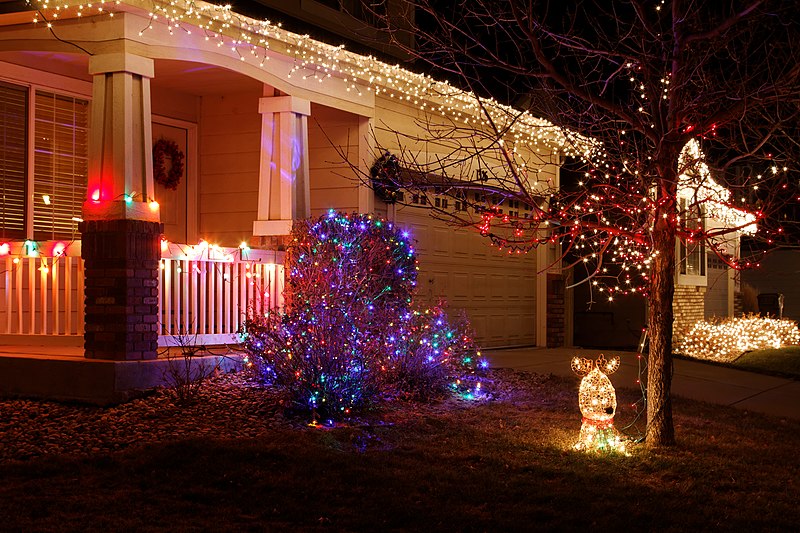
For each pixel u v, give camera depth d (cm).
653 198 963
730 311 2297
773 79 968
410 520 619
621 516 637
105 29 982
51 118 1195
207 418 876
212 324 1099
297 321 975
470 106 1503
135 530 574
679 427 958
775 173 945
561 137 1645
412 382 1058
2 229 1137
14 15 1005
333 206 1367
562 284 1855
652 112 844
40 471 693
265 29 1134
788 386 1338
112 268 951
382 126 1377
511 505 654
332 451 775
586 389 828
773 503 682
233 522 600
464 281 1595
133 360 952
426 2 942
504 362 1457
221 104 1375
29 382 973
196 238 1381
